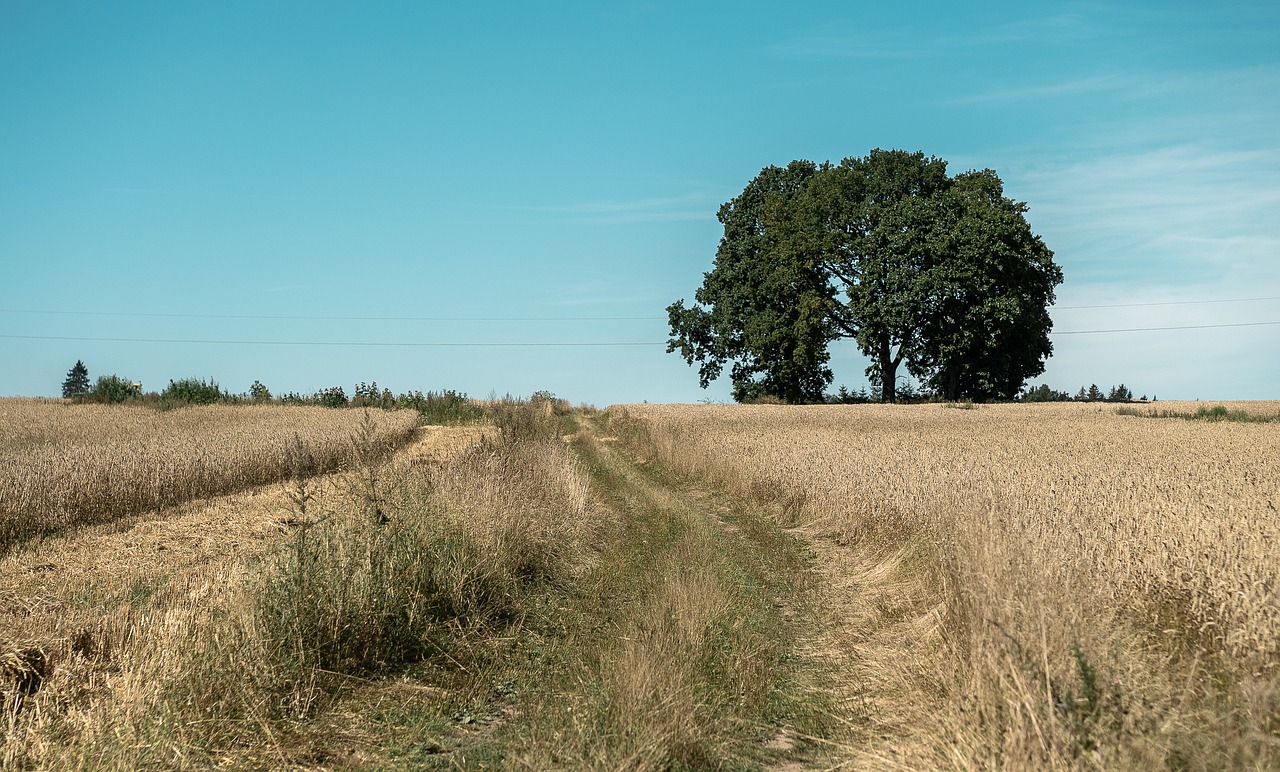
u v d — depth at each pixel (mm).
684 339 68812
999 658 5730
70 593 9570
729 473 21844
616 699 6766
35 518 13570
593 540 14969
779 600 11375
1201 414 48562
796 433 31453
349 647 8109
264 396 50156
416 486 11961
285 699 7055
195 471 17906
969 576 7344
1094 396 85812
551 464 17781
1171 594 8000
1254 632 6664
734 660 8289
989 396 64625
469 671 8344
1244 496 11812
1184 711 5379
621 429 40250
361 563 8992
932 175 63906
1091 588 7426
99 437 25422
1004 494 12516
